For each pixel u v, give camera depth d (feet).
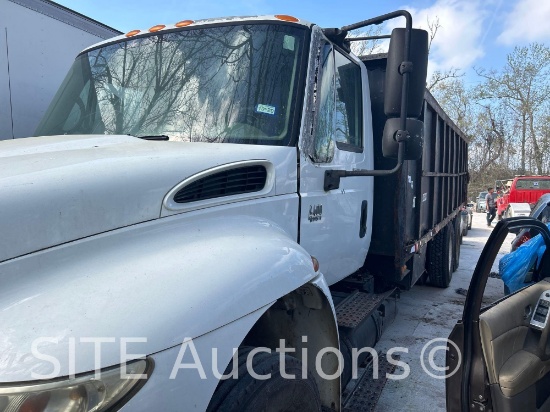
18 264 5.13
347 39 10.77
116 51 10.67
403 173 14.14
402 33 8.56
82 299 5.00
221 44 9.72
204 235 6.60
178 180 6.67
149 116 9.39
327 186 10.09
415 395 13.53
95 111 10.00
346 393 11.43
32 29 15.10
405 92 8.52
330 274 11.18
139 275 5.44
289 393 6.63
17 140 8.83
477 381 7.77
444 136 22.20
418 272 19.19
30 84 15.06
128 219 6.04
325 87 10.21
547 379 8.95
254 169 8.05
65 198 5.59
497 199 81.66
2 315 4.79
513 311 8.52
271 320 8.50
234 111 8.98
